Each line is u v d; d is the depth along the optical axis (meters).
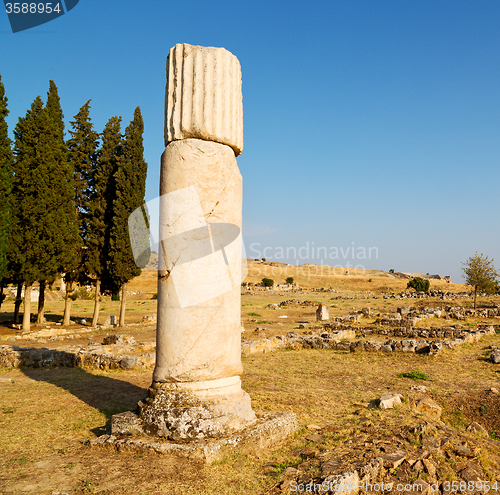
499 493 4.82
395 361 14.06
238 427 5.58
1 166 20.36
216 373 5.69
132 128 25.39
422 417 7.12
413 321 23.77
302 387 10.05
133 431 5.64
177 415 5.41
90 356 12.96
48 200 21.72
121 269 24.11
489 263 36.06
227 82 6.16
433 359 14.12
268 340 16.70
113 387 9.93
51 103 26.05
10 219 20.92
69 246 22.89
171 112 6.11
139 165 25.41
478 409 8.95
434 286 78.06
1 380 10.77
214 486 4.44
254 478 4.67
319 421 7.09
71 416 7.49
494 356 13.53
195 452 5.02
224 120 6.06
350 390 9.87
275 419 6.10
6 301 44.56
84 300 50.94
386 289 76.75
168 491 4.34
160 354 5.82
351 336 19.97
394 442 5.61
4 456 5.48
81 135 26.38
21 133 22.41
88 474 4.77
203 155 5.85
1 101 20.56
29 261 21.27
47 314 32.88
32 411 7.86
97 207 25.11
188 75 6.04
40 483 4.59
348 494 4.21
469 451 5.64
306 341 17.36
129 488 4.40
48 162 22.03
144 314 33.56
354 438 5.82
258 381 10.72
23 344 18.00
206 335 5.67
